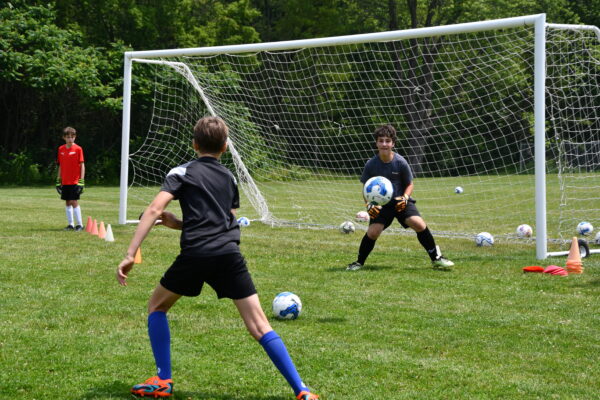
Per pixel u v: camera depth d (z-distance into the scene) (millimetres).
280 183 17984
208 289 6203
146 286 6336
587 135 17250
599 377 3791
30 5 27328
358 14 35375
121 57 27734
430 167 24359
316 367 3945
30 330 4730
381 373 3844
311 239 10047
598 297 5918
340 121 24016
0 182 25922
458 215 14422
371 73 24953
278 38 37312
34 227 10898
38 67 25406
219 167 3477
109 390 3537
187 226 3340
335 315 5266
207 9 34000
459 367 3963
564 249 9078
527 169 24031
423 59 16141
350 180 19531
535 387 3605
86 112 29531
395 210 7207
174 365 3977
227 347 4371
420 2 34906
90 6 29625
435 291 6215
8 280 6492
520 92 17141
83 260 7711
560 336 4660
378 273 7168
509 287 6383
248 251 8703
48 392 3502
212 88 14312
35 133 29906
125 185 11477
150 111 28547
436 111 23891
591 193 18594
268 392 3551
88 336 4609
